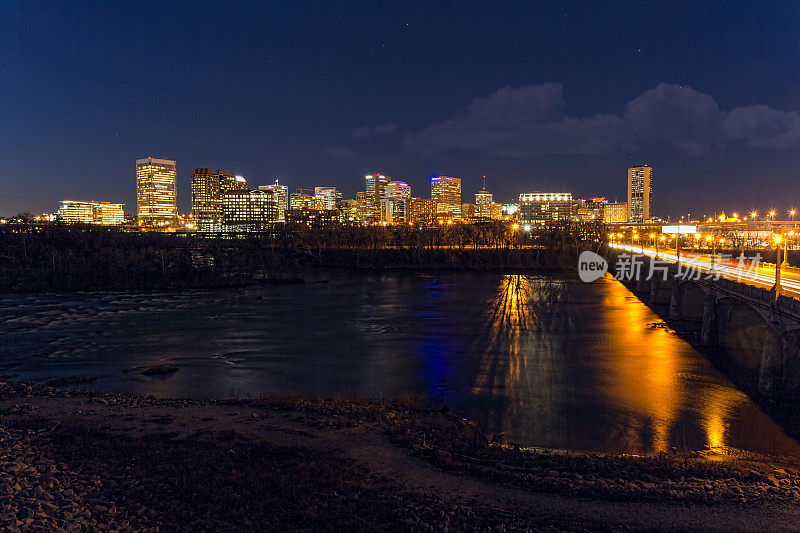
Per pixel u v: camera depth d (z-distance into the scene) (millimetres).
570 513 21000
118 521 19625
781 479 25953
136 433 30078
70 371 52531
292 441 29062
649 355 59000
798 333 42656
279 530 19250
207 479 23422
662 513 21125
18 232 182000
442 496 22359
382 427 32031
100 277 132125
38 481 22266
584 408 40906
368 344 65312
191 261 153000
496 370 52562
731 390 45656
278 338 69312
